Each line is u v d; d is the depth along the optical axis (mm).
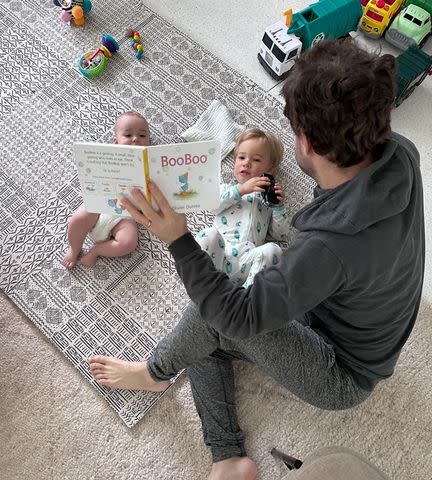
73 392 1293
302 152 748
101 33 1727
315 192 822
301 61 703
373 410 1301
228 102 1659
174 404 1286
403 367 1345
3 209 1477
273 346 953
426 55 1628
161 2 1792
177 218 881
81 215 1325
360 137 669
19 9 1746
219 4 1810
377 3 1689
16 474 1213
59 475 1217
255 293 777
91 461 1232
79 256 1437
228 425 1185
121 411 1273
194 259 859
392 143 721
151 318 1377
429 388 1329
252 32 1779
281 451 1252
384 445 1270
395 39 1734
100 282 1407
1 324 1351
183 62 1703
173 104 1643
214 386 1185
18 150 1555
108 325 1362
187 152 846
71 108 1618
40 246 1438
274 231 1460
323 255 712
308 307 763
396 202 708
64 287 1396
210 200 955
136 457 1239
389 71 668
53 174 1528
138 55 1679
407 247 767
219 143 845
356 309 837
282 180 1562
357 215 695
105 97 1639
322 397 987
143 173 860
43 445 1241
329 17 1613
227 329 831
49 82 1649
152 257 1442
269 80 1709
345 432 1278
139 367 1237
